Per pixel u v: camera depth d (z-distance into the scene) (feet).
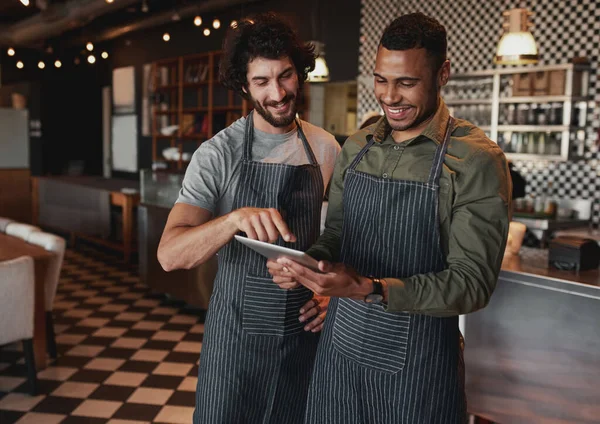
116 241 29.58
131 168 42.01
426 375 5.68
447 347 5.73
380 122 5.97
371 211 5.87
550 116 19.63
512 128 20.29
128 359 16.33
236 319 6.95
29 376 13.74
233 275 6.97
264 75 6.29
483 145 5.43
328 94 30.09
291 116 6.57
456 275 5.17
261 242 5.01
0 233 17.81
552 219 19.36
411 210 5.62
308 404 6.45
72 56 47.78
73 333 18.42
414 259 5.69
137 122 40.93
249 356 6.97
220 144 6.93
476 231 5.23
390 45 5.18
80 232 31.07
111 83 43.98
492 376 10.51
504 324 10.30
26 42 36.17
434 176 5.49
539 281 9.77
